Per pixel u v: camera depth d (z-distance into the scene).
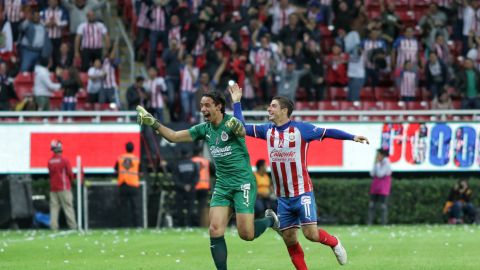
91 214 57.06
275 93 66.44
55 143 55.53
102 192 57.12
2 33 67.75
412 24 77.06
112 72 64.81
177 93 64.69
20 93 65.81
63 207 55.88
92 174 59.94
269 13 71.69
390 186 58.69
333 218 61.06
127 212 56.84
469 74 67.12
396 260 33.22
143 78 63.28
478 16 74.00
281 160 25.83
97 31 66.62
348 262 32.47
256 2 72.19
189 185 56.34
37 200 58.50
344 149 61.69
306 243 41.66
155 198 58.66
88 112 60.12
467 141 62.41
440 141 62.34
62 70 65.69
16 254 36.75
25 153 59.38
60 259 34.44
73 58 67.56
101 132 59.88
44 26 66.81
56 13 67.94
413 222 61.34
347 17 70.12
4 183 57.34
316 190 60.84
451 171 62.88
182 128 61.41
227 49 68.00
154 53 68.62
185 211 57.72
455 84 68.75
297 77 66.44
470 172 63.50
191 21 68.94
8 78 65.81
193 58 67.50
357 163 61.78
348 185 60.81
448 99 67.44
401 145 62.16
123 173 56.09
